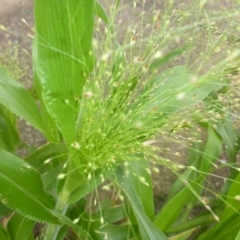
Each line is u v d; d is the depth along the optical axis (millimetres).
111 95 136
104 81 133
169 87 136
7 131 200
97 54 148
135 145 132
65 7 117
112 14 135
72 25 120
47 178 190
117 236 193
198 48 182
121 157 135
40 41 122
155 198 276
